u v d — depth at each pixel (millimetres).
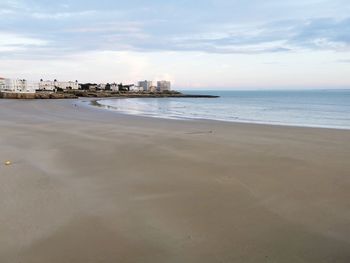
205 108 42625
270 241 4355
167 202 5719
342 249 4152
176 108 42594
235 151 9914
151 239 4410
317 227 4766
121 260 3906
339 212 5301
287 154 9531
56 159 8812
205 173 7496
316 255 4008
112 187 6516
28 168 7859
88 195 6055
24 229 4656
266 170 7746
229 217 5109
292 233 4586
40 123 17078
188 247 4203
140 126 16250
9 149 10055
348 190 6340
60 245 4238
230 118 25141
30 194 6062
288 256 3982
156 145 10820
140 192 6234
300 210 5383
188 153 9609
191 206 5539
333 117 26766
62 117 21188
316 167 8039
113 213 5246
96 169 7844
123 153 9586
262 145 10969
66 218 5039
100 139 11977
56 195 6027
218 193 6168
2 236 4449
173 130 14758
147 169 7852
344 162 8562
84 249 4148
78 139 11969
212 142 11453
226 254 4035
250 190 6324
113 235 4516
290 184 6695
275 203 5680
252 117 26609
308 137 12883
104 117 21875
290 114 30375
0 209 5340
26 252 4062
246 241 4355
